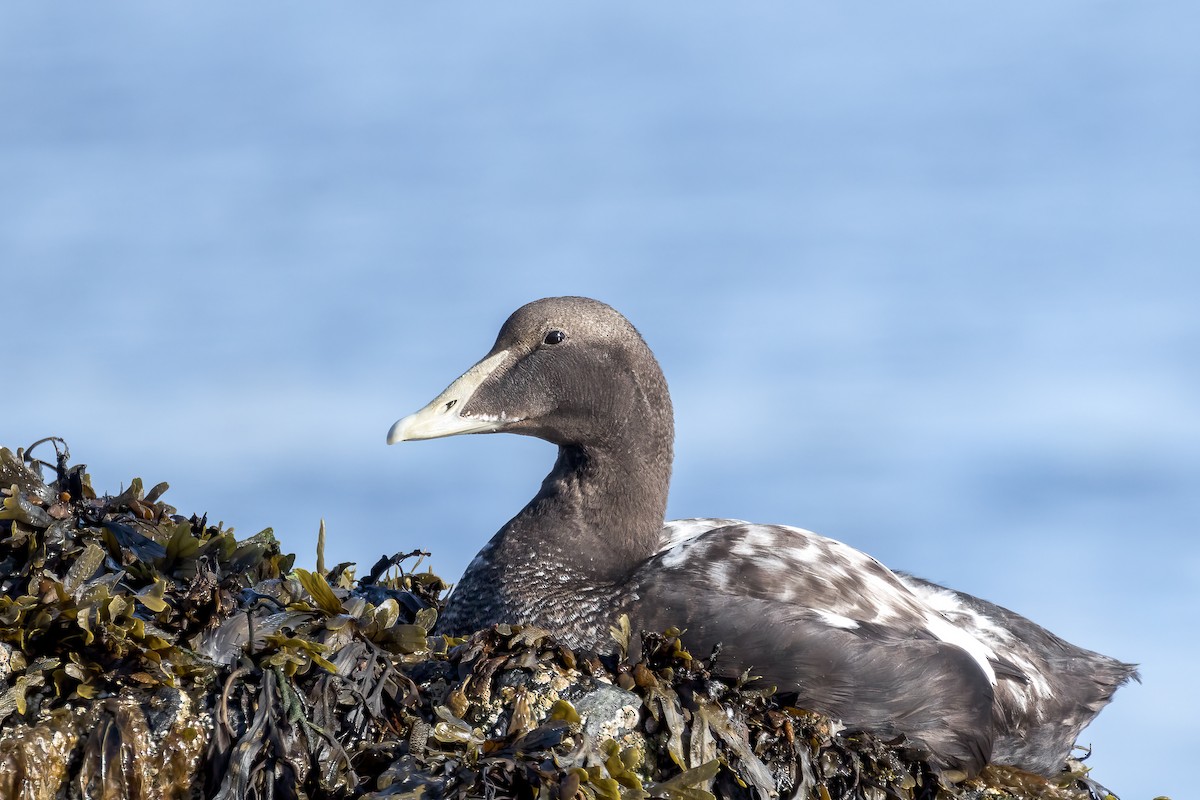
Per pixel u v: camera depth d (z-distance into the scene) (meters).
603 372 10.99
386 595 11.00
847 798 9.66
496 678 9.33
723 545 10.83
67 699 8.52
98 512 9.99
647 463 11.10
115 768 8.33
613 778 8.59
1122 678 12.32
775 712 9.69
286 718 8.54
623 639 9.79
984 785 10.74
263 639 8.88
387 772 8.48
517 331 11.16
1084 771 11.77
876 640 10.19
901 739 9.90
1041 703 11.36
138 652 8.70
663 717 9.28
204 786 8.43
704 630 10.12
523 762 8.44
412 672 9.45
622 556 10.86
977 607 12.19
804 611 10.21
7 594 9.11
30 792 8.19
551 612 10.49
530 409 10.96
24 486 9.81
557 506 10.93
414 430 10.88
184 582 9.72
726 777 9.28
